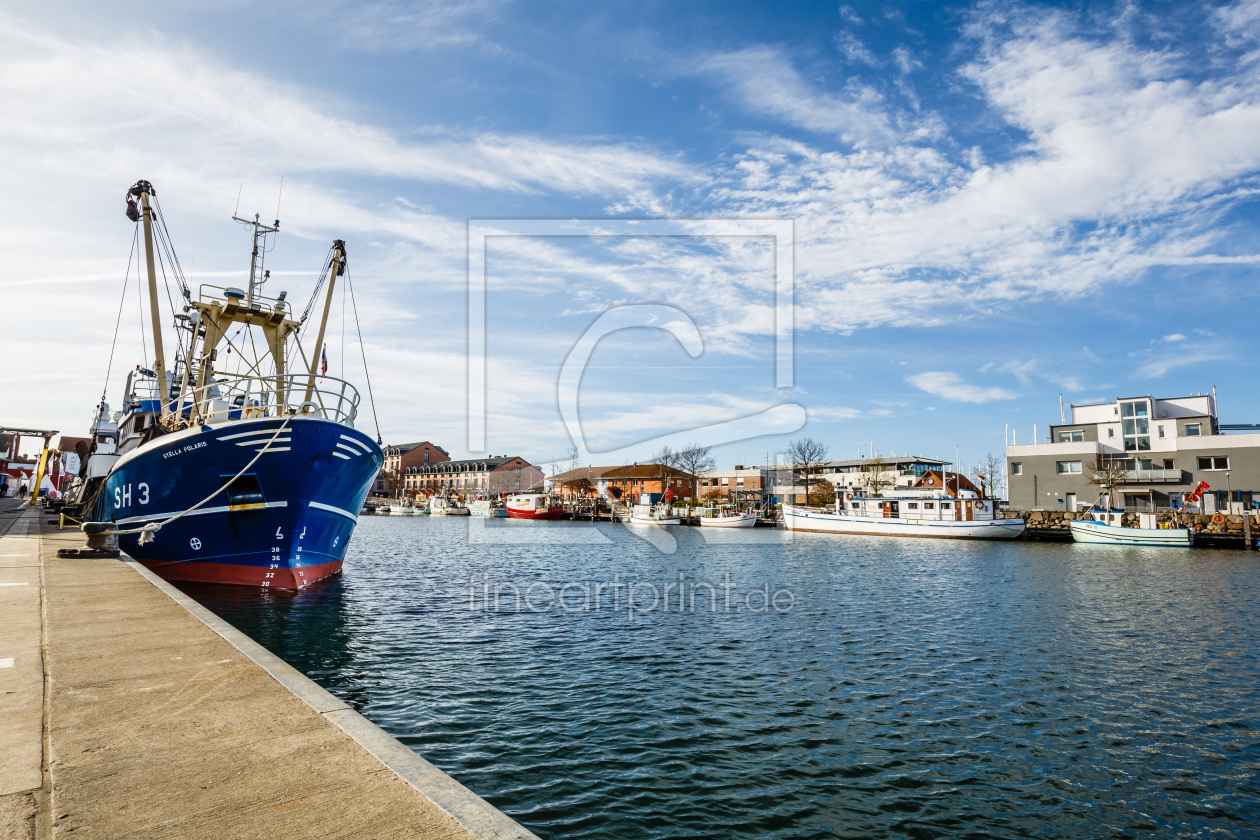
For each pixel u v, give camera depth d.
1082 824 9.40
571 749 11.45
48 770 4.19
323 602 23.19
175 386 30.55
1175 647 19.23
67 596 10.45
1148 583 33.81
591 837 8.77
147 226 24.00
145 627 8.20
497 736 11.93
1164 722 13.16
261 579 22.45
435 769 4.25
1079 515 63.72
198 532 22.16
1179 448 67.25
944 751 11.67
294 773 4.16
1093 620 23.31
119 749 4.49
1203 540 56.56
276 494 21.41
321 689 5.83
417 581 32.72
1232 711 13.81
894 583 33.25
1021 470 75.56
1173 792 10.34
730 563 43.69
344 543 26.09
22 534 22.97
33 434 53.62
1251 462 63.69
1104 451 72.25
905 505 69.56
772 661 17.19
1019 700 14.34
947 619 23.22
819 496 98.19
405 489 177.25
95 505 30.78
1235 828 9.34
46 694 5.66
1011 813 9.65
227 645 7.34
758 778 10.53
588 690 14.60
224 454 20.97
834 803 9.80
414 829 3.51
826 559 46.81
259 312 28.05
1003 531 64.00
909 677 15.93
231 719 5.08
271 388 22.75
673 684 15.12
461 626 21.14
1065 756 11.55
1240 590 31.30
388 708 13.23
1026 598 28.38
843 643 19.30
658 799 9.80
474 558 46.47
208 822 3.56
